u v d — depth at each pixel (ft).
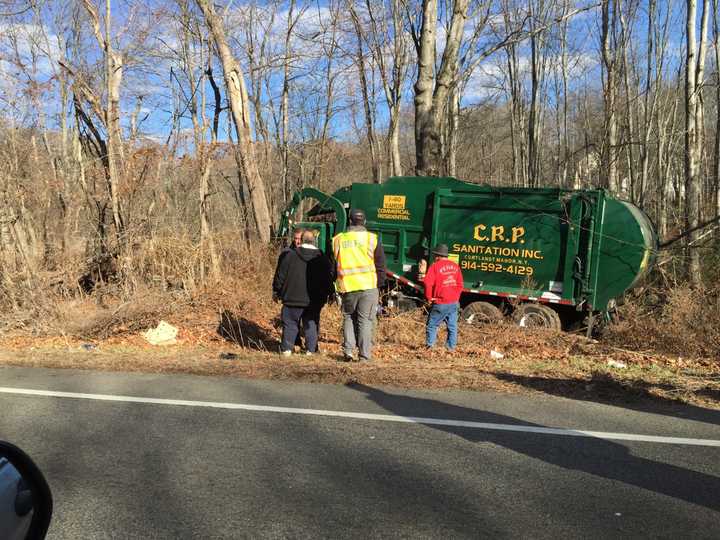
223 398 19.51
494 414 17.69
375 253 25.61
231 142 47.50
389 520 11.30
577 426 16.60
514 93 85.30
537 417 17.40
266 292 38.88
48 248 38.99
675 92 73.97
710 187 70.13
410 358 27.14
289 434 15.99
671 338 30.07
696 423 16.89
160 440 15.57
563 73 82.07
